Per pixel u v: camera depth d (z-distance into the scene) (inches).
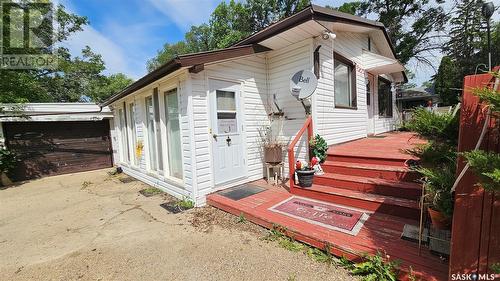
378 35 283.1
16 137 326.3
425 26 637.9
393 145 210.2
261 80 215.5
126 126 309.9
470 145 67.4
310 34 179.9
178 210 168.1
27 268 107.0
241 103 200.5
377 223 116.9
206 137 176.9
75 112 343.0
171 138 206.5
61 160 361.1
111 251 117.6
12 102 299.4
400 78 409.1
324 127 198.5
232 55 177.3
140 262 106.5
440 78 631.2
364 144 220.5
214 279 92.0
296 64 196.1
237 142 199.3
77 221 161.6
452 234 70.1
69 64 465.4
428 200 90.0
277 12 747.4
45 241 133.7
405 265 83.4
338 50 224.4
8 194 254.5
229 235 127.0
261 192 178.7
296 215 133.2
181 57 147.9
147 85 212.4
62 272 102.5
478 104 66.3
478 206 66.3
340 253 97.2
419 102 735.1
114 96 287.0
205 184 176.6
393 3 652.7
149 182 253.4
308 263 97.8
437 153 96.3
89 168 384.5
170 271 98.7
